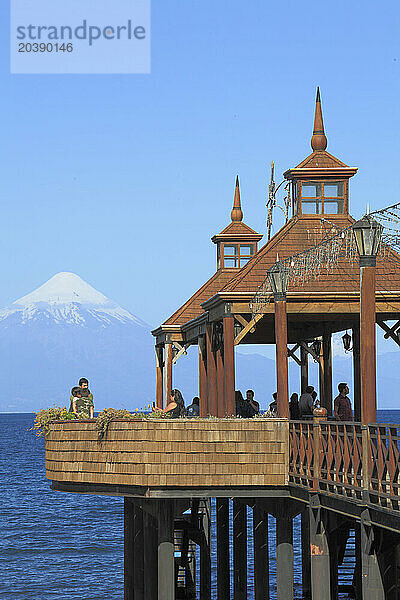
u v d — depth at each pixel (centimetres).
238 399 3344
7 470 12962
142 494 2603
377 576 1925
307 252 2670
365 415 1994
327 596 2278
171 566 2631
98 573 5194
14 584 4884
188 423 2586
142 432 2588
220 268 4284
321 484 2262
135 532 3338
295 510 2673
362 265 2030
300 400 2991
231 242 4275
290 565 2670
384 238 2053
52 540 6425
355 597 3616
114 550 5991
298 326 3850
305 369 4000
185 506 2814
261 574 2933
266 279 2873
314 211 3269
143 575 3309
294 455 2505
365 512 1933
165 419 2583
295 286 2841
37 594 4634
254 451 2581
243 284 2972
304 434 2425
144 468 2572
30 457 16000
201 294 4197
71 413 2939
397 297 2841
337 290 2830
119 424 2653
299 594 4228
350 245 2473
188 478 2570
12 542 6325
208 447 2577
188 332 4025
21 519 7625
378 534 1939
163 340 4181
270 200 3384
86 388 2997
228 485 2572
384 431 2011
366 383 2005
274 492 2580
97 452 2712
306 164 3288
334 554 3316
